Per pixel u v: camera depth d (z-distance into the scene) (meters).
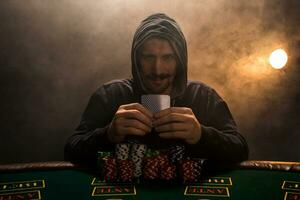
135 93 2.48
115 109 2.43
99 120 2.36
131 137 2.00
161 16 2.40
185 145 1.93
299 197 1.58
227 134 2.09
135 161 1.75
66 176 1.81
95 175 1.83
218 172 1.84
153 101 1.78
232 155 1.97
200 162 1.72
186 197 1.58
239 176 1.79
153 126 1.79
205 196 1.59
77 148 2.02
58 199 1.58
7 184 1.72
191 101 2.46
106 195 1.61
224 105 2.44
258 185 1.69
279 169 1.86
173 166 1.74
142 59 2.33
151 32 2.29
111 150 1.94
